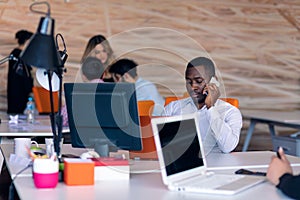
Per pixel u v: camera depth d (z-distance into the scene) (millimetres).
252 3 5883
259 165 2211
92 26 5480
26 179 1824
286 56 6031
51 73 2115
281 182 1657
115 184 1777
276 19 5969
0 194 2469
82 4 5438
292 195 1587
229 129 2527
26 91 4699
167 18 5652
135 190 1691
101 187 1727
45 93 4199
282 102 6039
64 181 1767
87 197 1587
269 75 6000
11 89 4734
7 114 4758
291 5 5996
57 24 5379
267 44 5969
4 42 5266
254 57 5941
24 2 5285
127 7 5551
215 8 5785
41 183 1681
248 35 5906
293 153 4164
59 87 2174
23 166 2041
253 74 5949
